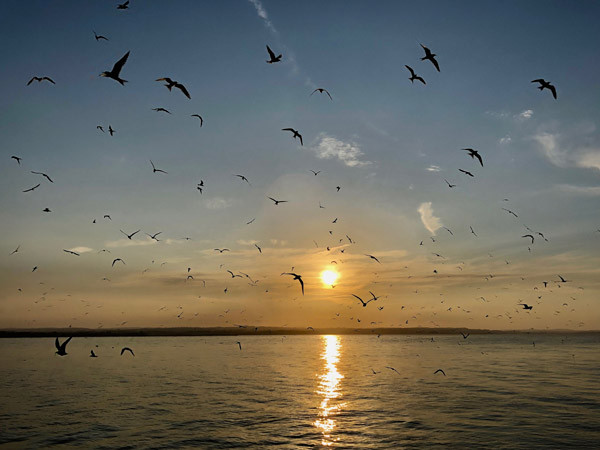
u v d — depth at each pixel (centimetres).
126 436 1952
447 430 2041
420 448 1764
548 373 4491
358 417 2320
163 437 1934
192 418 2302
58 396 3011
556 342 15938
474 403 2711
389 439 1897
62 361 6212
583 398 2875
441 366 5362
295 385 3597
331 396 3006
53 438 1920
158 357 7156
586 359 6581
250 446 1803
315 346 12412
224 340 18900
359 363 5916
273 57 1634
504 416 2328
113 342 15275
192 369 5028
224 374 4472
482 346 11869
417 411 2472
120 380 3938
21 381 3862
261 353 8531
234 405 2670
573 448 1748
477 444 1809
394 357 7200
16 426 2131
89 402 2773
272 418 2302
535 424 2144
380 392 3178
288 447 1791
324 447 1791
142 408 2575
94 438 1920
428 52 1623
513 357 7075
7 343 14450
